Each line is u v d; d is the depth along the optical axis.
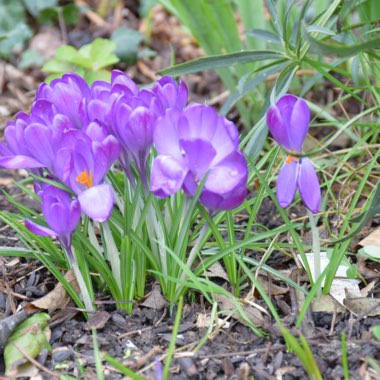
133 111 0.76
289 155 0.76
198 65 0.87
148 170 0.81
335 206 0.92
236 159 0.74
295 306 0.80
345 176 0.93
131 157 0.79
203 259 0.84
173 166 0.73
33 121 0.78
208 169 0.74
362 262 0.85
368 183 0.93
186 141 0.73
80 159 0.75
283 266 0.85
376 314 0.80
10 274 0.86
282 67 0.90
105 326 0.80
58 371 0.77
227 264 0.81
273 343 0.78
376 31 0.90
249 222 0.82
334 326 0.79
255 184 0.98
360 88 0.92
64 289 0.82
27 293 0.84
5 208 0.98
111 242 0.79
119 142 0.77
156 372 0.75
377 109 0.88
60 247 0.86
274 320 0.80
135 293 0.82
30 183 1.02
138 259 0.81
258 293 0.82
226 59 0.87
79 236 0.79
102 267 0.80
